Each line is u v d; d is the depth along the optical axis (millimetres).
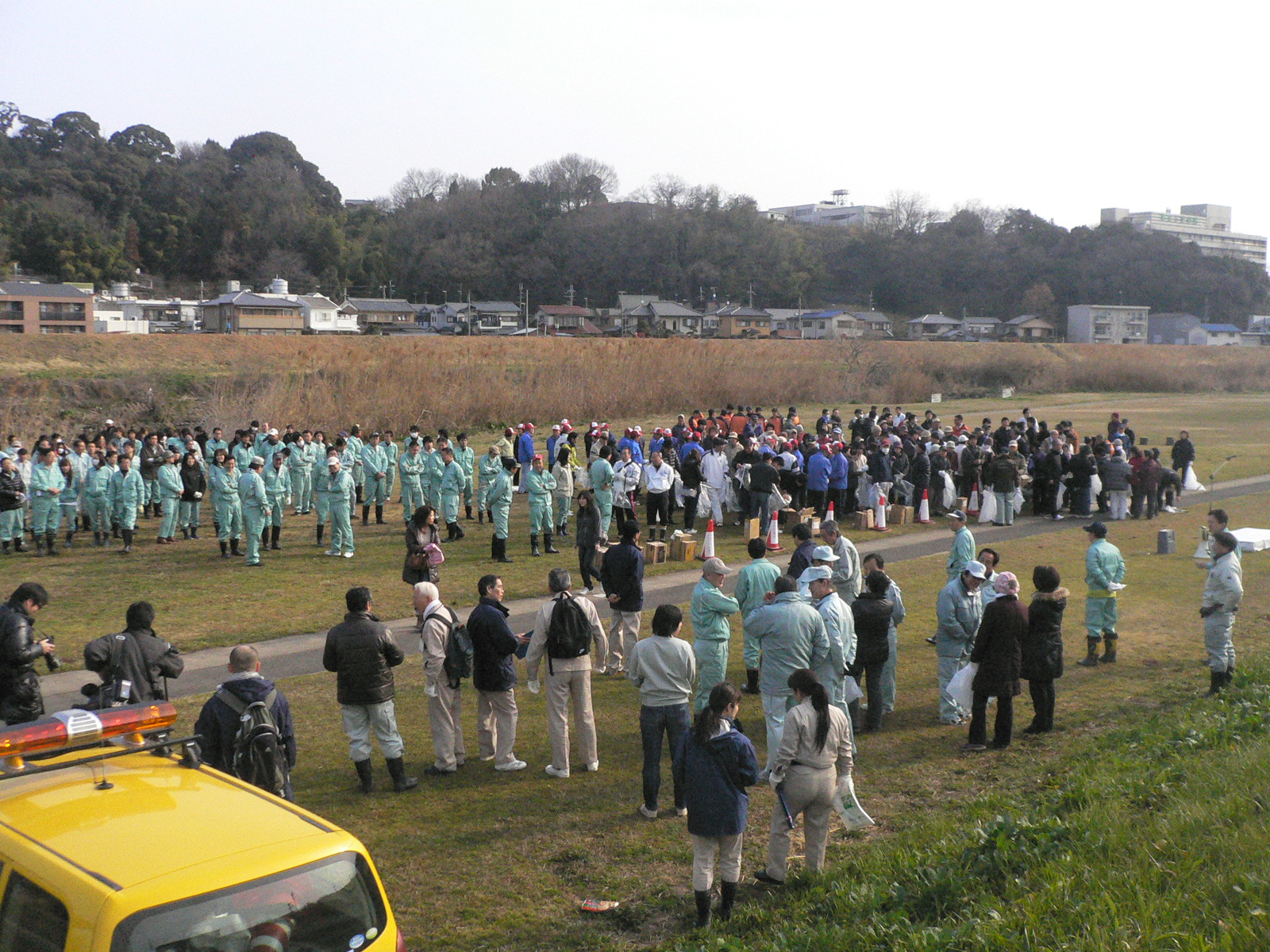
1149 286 151750
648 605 16578
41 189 133750
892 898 6539
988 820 7746
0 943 4277
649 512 22203
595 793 8977
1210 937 5160
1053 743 10086
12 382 44375
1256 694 10648
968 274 164125
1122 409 60562
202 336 56406
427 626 9320
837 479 23938
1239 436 45406
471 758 9945
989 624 9805
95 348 51375
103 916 3945
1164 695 11562
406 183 189625
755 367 57750
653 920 6773
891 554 20875
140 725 5633
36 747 5227
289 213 145750
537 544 20234
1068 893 5914
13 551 20109
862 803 8695
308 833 4715
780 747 7055
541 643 9375
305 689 12102
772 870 7188
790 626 8891
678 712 8359
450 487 21500
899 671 12766
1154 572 18875
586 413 46312
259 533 18984
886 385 64188
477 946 6441
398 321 122438
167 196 145000
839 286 170875
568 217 165125
